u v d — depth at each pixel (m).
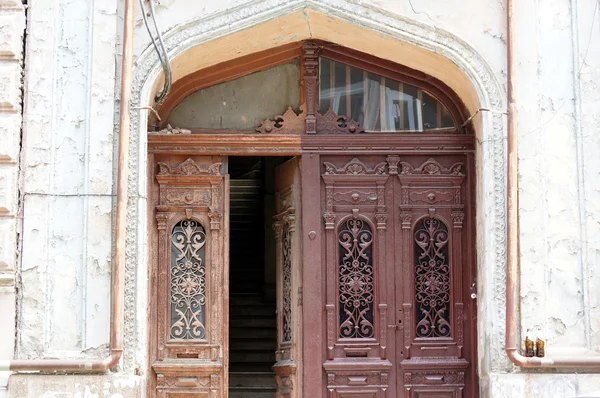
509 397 6.38
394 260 7.15
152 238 7.11
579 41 6.71
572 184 6.60
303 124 7.23
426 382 7.06
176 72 6.93
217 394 7.01
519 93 6.68
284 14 6.76
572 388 6.38
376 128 7.25
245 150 7.13
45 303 6.36
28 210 6.43
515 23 6.59
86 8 6.63
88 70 6.57
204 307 7.10
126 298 6.47
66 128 6.52
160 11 6.71
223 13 6.73
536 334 6.46
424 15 6.76
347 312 7.11
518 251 6.53
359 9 6.75
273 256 10.52
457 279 7.14
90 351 6.34
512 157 6.43
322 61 7.28
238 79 7.29
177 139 7.07
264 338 10.14
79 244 6.43
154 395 7.00
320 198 7.16
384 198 7.19
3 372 6.27
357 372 7.05
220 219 7.15
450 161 7.22
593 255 6.54
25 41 6.57
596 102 6.66
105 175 6.49
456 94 7.21
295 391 7.09
